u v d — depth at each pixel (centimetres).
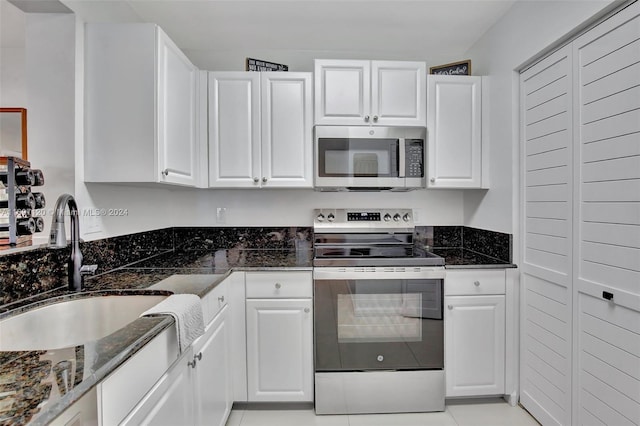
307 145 211
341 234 238
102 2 162
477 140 215
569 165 150
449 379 191
